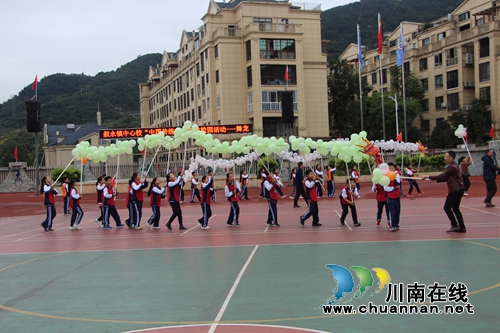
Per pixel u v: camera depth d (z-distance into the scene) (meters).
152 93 85.25
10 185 41.06
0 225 20.58
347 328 6.03
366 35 107.69
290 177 37.75
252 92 50.81
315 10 55.38
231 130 42.94
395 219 13.88
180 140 21.22
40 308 7.41
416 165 42.19
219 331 6.01
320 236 13.52
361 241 12.30
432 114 63.06
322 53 60.38
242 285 8.23
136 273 9.55
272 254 10.95
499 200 21.53
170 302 7.39
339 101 62.78
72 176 37.34
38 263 11.17
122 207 27.53
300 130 51.97
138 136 41.88
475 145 50.53
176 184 16.53
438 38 63.56
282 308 6.88
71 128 72.75
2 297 8.18
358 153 15.32
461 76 57.88
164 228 17.23
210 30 53.72
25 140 88.38
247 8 52.44
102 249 12.88
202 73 56.97
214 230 15.96
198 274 9.21
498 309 6.59
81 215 18.02
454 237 12.41
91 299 7.79
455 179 12.95
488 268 8.81
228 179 16.91
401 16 110.75
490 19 56.34
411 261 9.56
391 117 58.62
